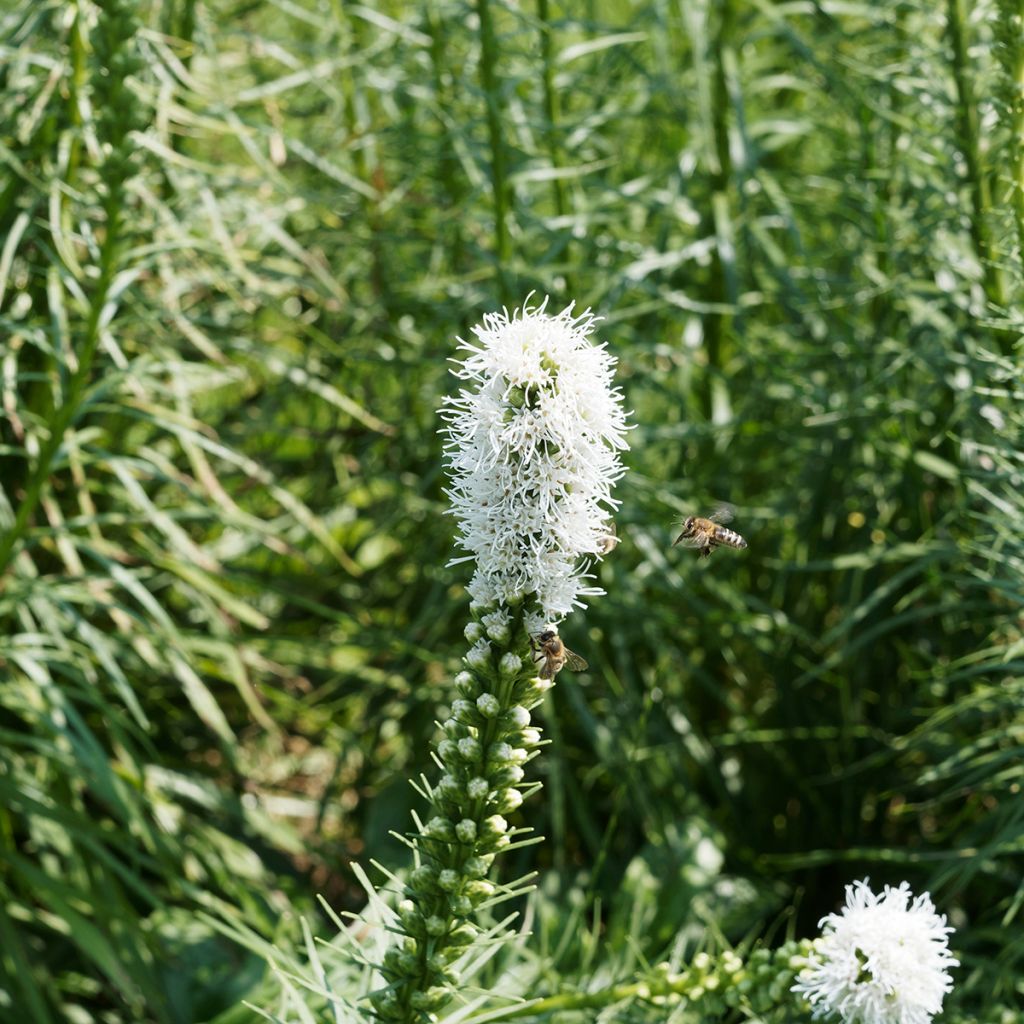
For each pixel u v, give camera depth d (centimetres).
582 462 45
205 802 68
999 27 58
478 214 75
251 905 63
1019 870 64
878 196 70
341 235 77
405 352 79
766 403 77
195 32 71
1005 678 63
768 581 77
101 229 66
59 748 64
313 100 84
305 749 86
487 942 49
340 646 72
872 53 71
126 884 69
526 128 75
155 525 67
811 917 70
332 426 80
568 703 74
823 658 74
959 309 66
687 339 75
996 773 64
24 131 64
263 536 66
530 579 46
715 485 76
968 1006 62
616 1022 54
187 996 63
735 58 75
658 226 80
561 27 69
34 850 69
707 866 66
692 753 71
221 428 77
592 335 72
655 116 79
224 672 69
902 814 70
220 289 71
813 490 72
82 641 68
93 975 66
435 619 74
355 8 73
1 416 65
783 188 80
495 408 45
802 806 72
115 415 70
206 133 70
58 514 65
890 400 67
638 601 70
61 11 64
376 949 50
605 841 61
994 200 62
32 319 65
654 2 75
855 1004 47
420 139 76
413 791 72
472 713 48
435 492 78
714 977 51
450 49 80
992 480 63
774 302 79
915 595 65
